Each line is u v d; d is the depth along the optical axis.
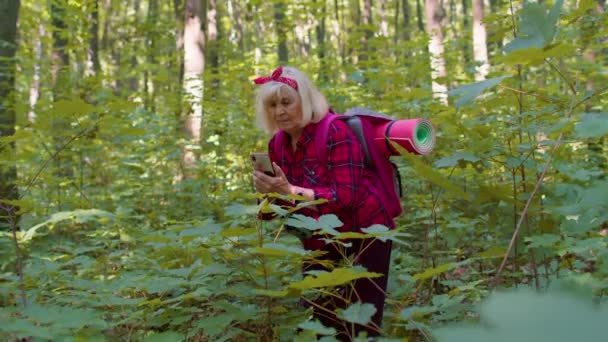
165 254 2.89
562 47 1.78
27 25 11.29
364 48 12.24
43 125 2.72
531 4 2.00
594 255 2.64
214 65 12.76
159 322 2.51
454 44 8.65
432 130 2.44
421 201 3.97
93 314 1.81
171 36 14.13
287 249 1.90
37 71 8.06
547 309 0.52
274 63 9.40
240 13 24.89
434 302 2.38
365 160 2.44
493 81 1.89
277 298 2.59
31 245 4.20
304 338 1.93
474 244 3.64
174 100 8.24
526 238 2.46
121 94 10.53
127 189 6.51
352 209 2.41
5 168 4.46
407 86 6.29
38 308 1.79
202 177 6.71
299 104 2.44
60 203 5.17
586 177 2.77
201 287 2.47
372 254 2.41
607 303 0.52
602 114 1.55
